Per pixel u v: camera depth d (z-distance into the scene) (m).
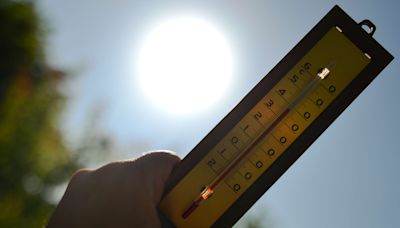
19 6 3.59
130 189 0.43
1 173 2.14
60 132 2.62
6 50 3.52
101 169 0.43
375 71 0.47
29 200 2.28
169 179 0.45
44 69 3.61
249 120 0.47
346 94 0.47
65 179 2.52
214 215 0.45
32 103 2.50
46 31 3.68
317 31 0.48
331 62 0.47
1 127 2.20
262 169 0.46
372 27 0.47
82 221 0.41
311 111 0.47
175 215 0.45
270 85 0.47
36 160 2.33
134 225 0.42
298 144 0.46
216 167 0.46
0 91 3.35
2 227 2.04
